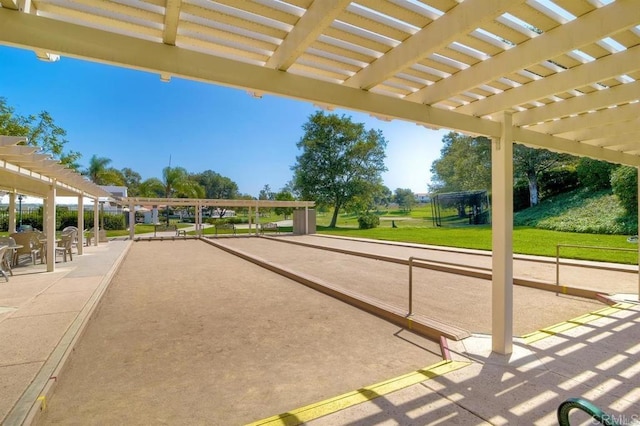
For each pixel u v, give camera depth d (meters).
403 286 6.75
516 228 18.58
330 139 30.97
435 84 2.78
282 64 2.19
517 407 2.33
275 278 7.73
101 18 1.92
